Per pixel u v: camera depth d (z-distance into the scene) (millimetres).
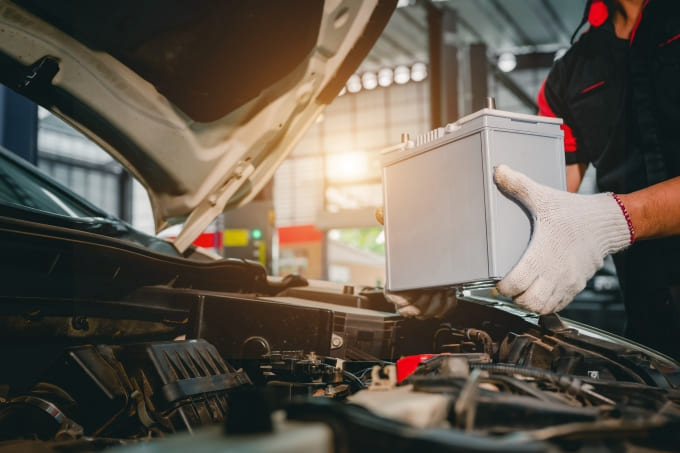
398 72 14461
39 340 867
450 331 1069
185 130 1122
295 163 17250
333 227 8367
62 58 1021
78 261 866
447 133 852
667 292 1190
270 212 5984
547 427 467
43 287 844
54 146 13648
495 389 590
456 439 332
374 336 1136
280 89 1114
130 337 1018
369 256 13023
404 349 1177
